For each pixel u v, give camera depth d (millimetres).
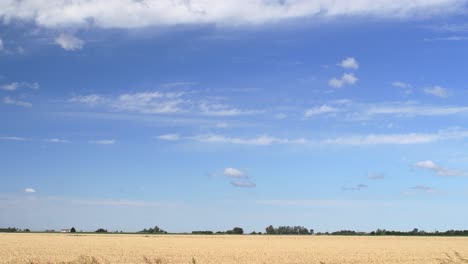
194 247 79375
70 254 57219
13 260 48812
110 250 67062
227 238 136000
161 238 126188
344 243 104062
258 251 69875
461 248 84562
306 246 87625
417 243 105438
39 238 111062
